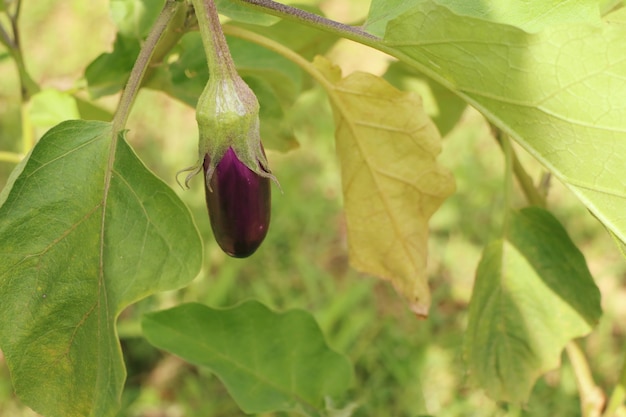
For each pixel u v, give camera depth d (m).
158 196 0.58
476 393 1.16
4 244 0.58
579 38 0.54
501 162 1.58
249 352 0.74
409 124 0.67
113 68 0.71
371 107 0.67
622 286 1.36
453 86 0.59
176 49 0.71
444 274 1.42
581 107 0.56
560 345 0.72
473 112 1.67
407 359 1.23
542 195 0.76
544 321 0.72
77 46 2.00
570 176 0.58
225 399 1.22
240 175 0.58
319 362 0.75
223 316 0.74
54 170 0.58
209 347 0.74
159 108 1.83
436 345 1.28
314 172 1.61
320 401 0.74
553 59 0.55
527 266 0.71
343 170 0.70
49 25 2.08
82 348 0.60
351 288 1.29
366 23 0.60
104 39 2.03
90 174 0.59
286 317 0.75
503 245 0.71
